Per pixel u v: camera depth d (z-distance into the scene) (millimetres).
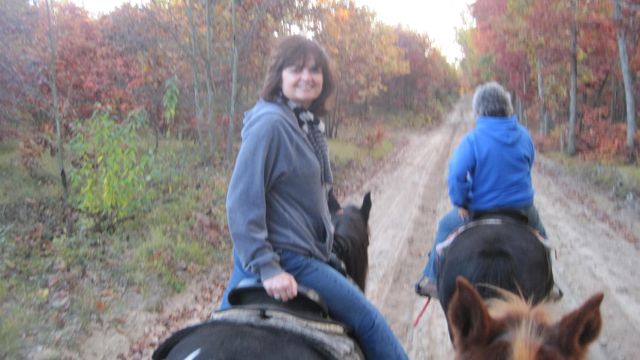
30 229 8602
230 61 16703
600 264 9469
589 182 18297
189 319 6688
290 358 2443
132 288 7215
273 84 2951
